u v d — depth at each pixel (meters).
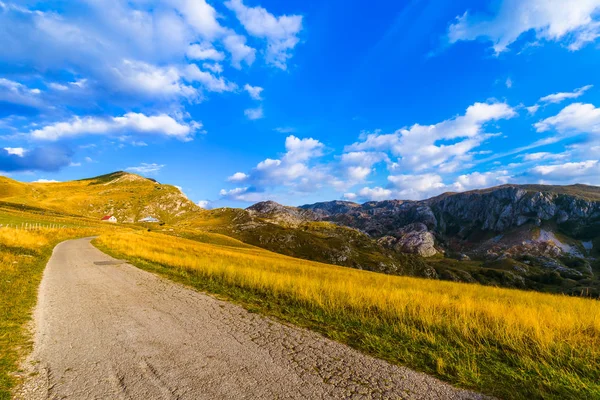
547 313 7.88
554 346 5.42
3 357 4.61
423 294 10.23
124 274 13.53
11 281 10.10
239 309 8.00
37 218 81.75
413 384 4.12
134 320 6.84
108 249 26.55
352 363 4.77
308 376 4.27
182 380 4.06
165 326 6.45
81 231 54.62
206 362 4.67
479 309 7.99
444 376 4.39
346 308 8.12
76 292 9.65
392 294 9.09
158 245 32.97
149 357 4.82
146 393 3.71
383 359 4.97
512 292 18.02
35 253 19.20
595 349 5.33
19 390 3.72
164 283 11.59
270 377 4.20
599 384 4.17
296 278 12.30
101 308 7.82
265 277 11.61
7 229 28.97
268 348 5.31
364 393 3.82
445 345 5.57
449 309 8.01
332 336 6.02
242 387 3.90
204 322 6.79
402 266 143.25
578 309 10.46
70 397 3.59
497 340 5.80
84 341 5.49
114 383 3.95
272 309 8.05
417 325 6.80
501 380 4.29
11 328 5.93
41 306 7.82
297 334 6.10
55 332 5.93
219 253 31.53
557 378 4.31
